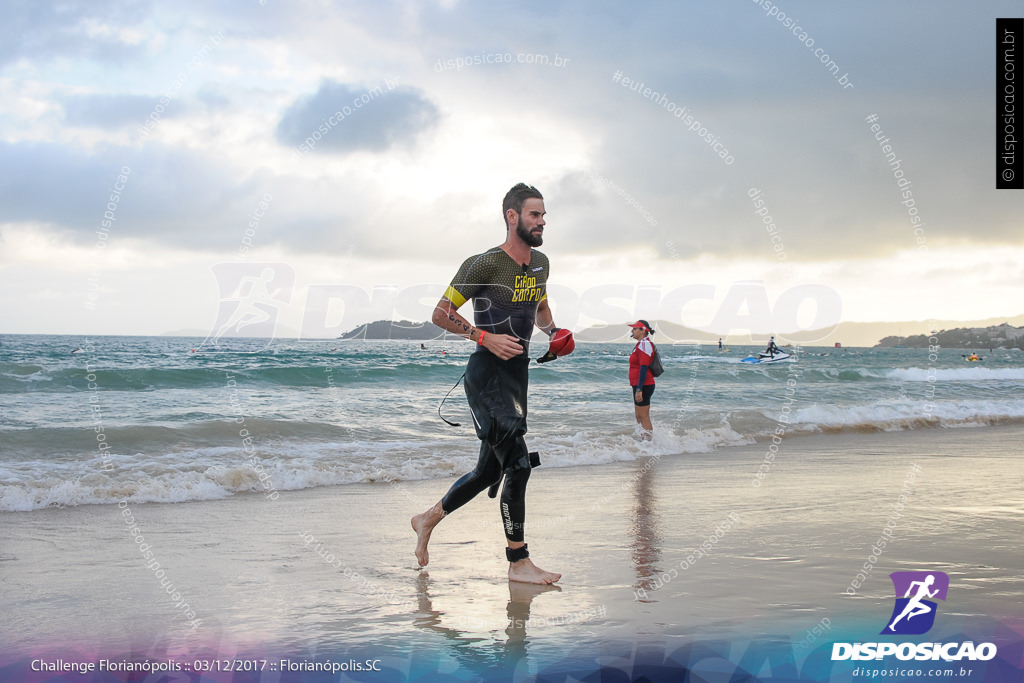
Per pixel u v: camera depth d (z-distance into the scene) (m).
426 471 6.47
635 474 6.48
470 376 3.57
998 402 13.66
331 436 8.38
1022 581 3.19
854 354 78.06
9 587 3.15
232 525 4.46
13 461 6.26
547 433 8.91
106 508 4.98
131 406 11.33
